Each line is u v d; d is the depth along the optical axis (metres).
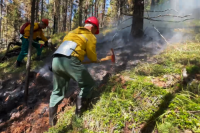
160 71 3.00
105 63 4.01
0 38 15.87
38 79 3.77
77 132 2.14
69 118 2.46
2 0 15.79
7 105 3.27
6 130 2.66
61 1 16.73
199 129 1.77
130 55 4.16
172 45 4.34
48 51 5.56
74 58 2.25
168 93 2.38
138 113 2.16
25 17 14.92
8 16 14.77
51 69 2.46
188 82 2.60
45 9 17.42
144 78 2.89
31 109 3.02
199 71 2.85
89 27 2.57
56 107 2.48
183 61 3.25
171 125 1.88
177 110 2.08
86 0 13.45
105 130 2.09
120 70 3.46
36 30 4.51
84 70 2.33
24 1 14.30
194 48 3.91
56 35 8.66
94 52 2.43
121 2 8.40
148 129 1.97
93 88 2.66
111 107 2.35
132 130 1.99
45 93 3.39
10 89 3.81
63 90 2.49
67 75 2.38
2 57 5.98
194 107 2.05
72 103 2.84
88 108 2.48
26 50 4.58
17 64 4.70
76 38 2.32
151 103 2.28
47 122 2.62
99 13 14.31
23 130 2.58
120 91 2.61
